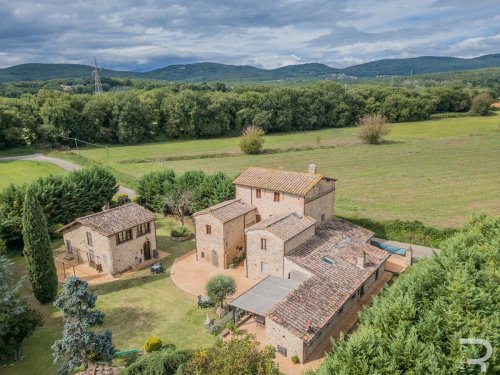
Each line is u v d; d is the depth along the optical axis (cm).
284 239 3881
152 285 4197
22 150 10338
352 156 10231
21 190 5281
